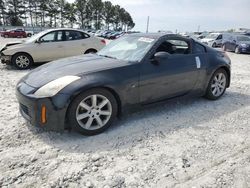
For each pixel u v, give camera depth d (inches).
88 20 3351.4
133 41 173.6
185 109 179.8
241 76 312.8
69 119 129.2
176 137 136.9
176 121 158.1
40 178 100.8
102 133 139.7
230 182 99.9
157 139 134.3
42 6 3009.4
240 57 592.1
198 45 186.7
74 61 157.5
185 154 119.8
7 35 1610.5
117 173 105.0
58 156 116.6
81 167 108.6
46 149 122.1
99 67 141.5
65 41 352.8
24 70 332.5
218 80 200.1
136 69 147.3
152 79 152.9
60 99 123.9
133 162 112.9
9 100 194.4
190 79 175.5
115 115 143.3
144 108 157.9
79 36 363.9
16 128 142.7
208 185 98.0
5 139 130.3
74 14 3201.3
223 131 145.6
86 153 119.6
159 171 106.6
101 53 179.2
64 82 127.8
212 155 119.3
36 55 340.8
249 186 97.8
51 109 124.3
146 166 110.0
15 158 113.8
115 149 123.6
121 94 141.4
